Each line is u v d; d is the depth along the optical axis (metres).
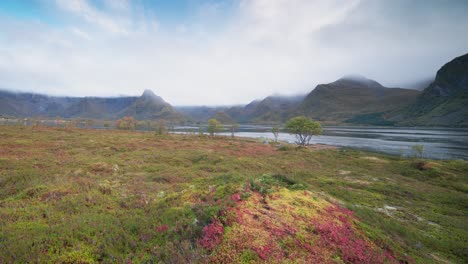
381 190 20.69
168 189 12.33
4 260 4.62
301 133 82.56
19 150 27.84
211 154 34.50
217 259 4.77
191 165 26.95
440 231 11.66
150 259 5.04
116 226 6.61
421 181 30.67
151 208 8.44
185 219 6.52
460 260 8.50
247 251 4.98
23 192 9.84
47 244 5.25
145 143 49.25
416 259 7.19
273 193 8.72
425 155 63.72
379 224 10.16
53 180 13.45
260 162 31.89
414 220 13.29
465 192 25.30
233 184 9.56
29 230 5.98
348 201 16.06
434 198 19.64
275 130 102.12
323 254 5.44
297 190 9.77
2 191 11.31
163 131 114.00
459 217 15.02
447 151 71.44
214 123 109.12
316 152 52.44
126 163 23.89
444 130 177.00
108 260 4.98
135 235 6.24
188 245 5.27
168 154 33.09
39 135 49.53
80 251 5.13
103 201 9.40
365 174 29.36
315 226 6.60
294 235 5.93
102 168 19.84
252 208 7.11
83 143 39.66
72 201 8.73
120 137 62.78
